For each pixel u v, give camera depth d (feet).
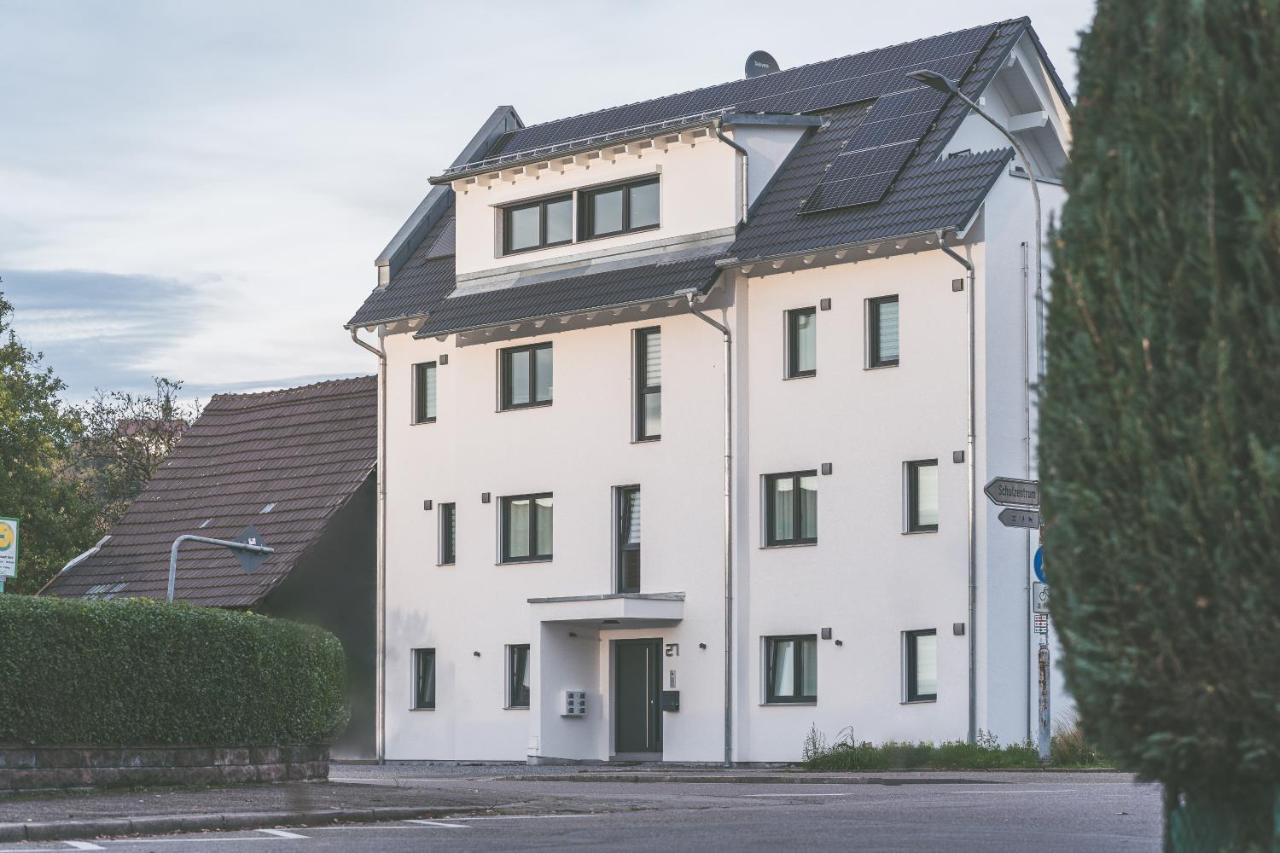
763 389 107.76
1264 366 22.67
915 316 101.65
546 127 131.64
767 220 107.86
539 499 118.93
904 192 102.12
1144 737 24.47
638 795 65.98
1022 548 100.07
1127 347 23.86
